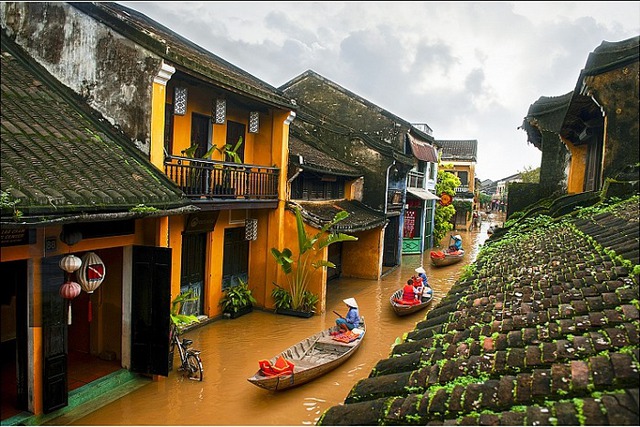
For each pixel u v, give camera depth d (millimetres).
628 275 4199
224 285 12898
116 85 8820
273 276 13578
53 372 6793
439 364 3709
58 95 9000
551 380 2967
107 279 8734
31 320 6559
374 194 18734
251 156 13641
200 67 9297
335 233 13133
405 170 21594
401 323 13414
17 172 6449
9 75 8719
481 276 6520
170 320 8367
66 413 7086
